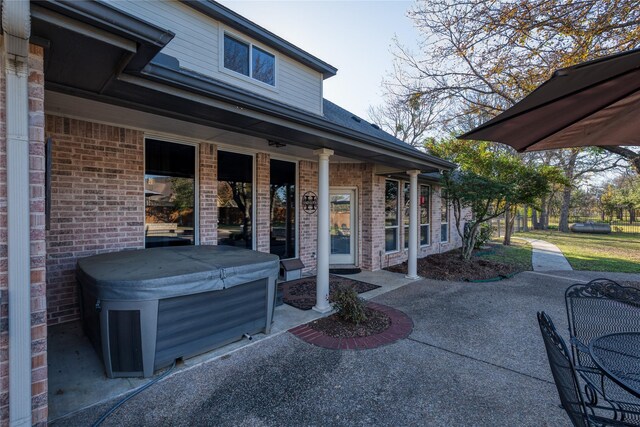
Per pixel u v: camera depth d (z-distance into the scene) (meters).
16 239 1.86
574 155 17.64
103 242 4.45
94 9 1.79
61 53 2.09
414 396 2.86
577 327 3.80
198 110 3.18
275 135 4.16
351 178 8.36
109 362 2.98
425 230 10.85
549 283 7.12
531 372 3.29
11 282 1.85
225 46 5.69
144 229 4.84
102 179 4.43
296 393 2.89
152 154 4.98
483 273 7.95
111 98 2.86
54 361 3.31
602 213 31.19
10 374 1.84
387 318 4.79
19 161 1.86
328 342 3.94
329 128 4.15
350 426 2.47
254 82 5.99
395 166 7.34
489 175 9.30
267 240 6.61
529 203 9.66
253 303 3.93
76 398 2.73
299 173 7.40
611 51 5.42
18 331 1.87
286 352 3.67
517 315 5.01
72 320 4.28
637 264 9.62
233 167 6.12
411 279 7.33
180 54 5.06
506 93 7.88
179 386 2.96
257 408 2.67
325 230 4.98
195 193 5.46
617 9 4.93
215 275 3.37
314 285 6.58
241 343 3.86
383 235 8.63
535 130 2.58
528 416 2.59
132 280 2.89
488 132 2.58
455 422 2.52
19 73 1.85
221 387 2.96
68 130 4.16
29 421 1.91
